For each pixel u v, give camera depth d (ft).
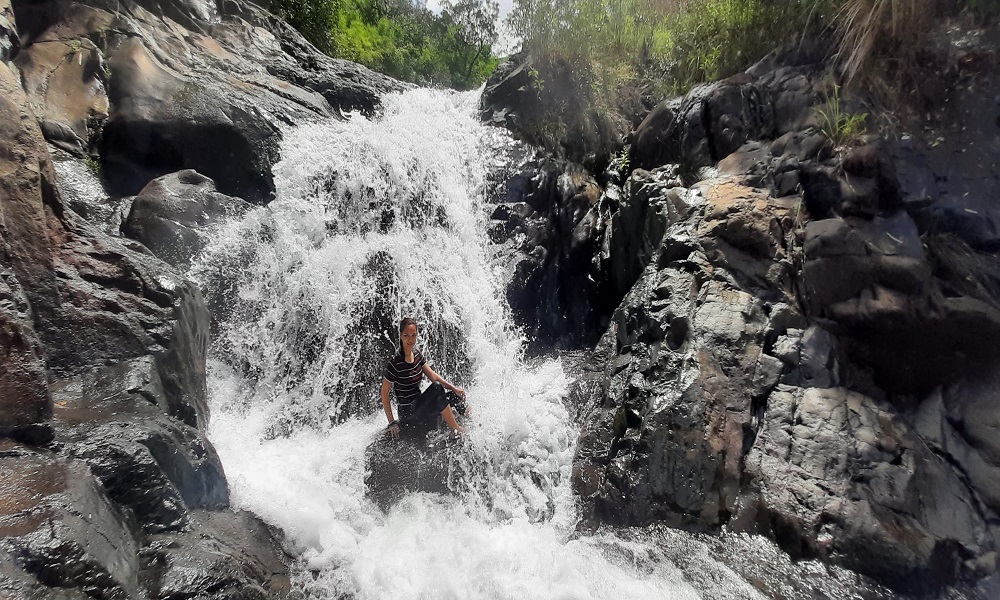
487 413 18.99
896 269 16.10
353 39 57.67
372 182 25.52
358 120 30.60
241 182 23.38
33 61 22.45
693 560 13.60
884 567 12.77
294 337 20.58
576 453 17.25
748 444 15.21
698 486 14.70
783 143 20.07
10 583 6.93
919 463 14.44
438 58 75.46
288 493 14.84
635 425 16.22
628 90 30.04
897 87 19.54
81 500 8.63
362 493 16.02
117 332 13.02
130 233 19.53
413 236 24.86
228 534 11.90
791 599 12.39
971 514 13.94
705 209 19.06
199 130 23.02
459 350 22.29
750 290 17.46
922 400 16.26
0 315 9.59
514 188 27.12
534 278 24.88
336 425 19.31
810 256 16.94
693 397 15.60
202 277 19.61
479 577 13.25
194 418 14.30
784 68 22.16
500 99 31.68
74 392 11.66
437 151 28.02
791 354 16.19
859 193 17.44
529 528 15.52
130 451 10.28
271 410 18.92
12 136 12.57
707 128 22.63
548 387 20.47
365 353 21.02
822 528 13.53
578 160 29.04
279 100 27.99
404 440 17.38
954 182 17.70
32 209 12.59
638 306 18.85
